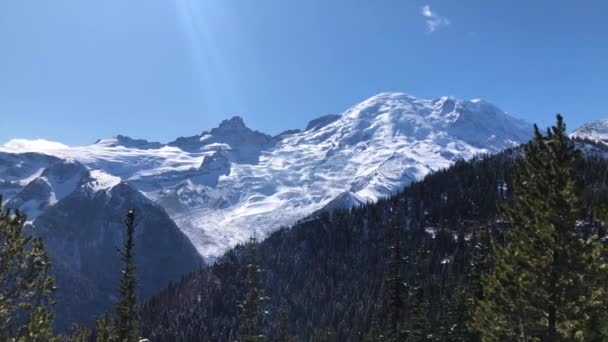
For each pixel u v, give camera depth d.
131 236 43.53
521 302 25.53
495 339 27.33
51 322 23.36
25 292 21.97
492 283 27.64
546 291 24.86
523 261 25.62
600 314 24.09
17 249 21.73
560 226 24.84
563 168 25.80
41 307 22.75
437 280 123.12
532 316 25.34
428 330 68.44
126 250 43.53
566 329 24.22
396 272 70.81
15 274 21.75
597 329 24.00
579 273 24.19
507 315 26.38
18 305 21.98
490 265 59.44
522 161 28.17
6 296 21.45
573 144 26.31
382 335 76.12
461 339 60.53
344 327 149.50
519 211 27.08
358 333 137.12
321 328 151.62
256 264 73.12
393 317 69.19
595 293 24.28
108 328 39.84
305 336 149.38
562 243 24.62
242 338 68.31
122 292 42.84
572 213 24.67
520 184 27.84
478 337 58.53
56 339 23.84
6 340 21.69
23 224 22.53
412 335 66.88
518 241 26.58
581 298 24.41
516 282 26.12
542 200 25.52
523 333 25.75
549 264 24.97
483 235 64.31
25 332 21.97
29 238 22.44
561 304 24.53
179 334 163.50
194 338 161.25
